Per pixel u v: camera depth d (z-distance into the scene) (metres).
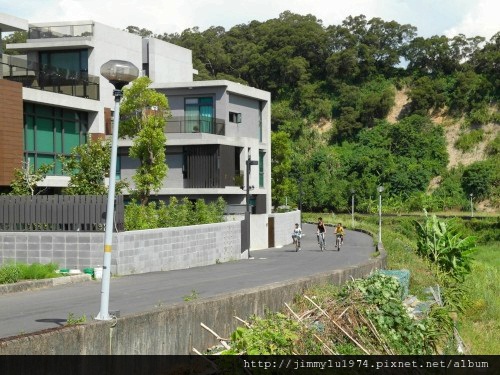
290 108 120.19
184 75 49.03
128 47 41.00
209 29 145.50
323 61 127.81
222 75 119.44
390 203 93.00
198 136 40.28
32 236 20.61
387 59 125.81
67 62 37.72
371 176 96.75
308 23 133.25
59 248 20.53
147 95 33.41
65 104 31.59
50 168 26.95
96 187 26.66
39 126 31.03
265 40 131.25
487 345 17.52
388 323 13.63
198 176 40.66
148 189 32.44
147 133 32.31
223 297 11.91
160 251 23.25
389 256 28.88
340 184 95.88
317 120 116.44
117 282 19.25
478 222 73.75
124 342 9.15
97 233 20.48
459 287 23.80
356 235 51.19
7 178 27.52
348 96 117.12
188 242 25.19
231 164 41.53
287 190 56.12
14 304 14.68
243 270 23.94
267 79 125.25
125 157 41.38
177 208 28.95
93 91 34.66
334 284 17.05
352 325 13.13
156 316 9.91
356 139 108.56
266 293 13.42
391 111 115.75
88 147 27.44
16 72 32.19
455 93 114.50
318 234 37.69
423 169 99.50
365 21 133.25
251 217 38.22
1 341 7.25
